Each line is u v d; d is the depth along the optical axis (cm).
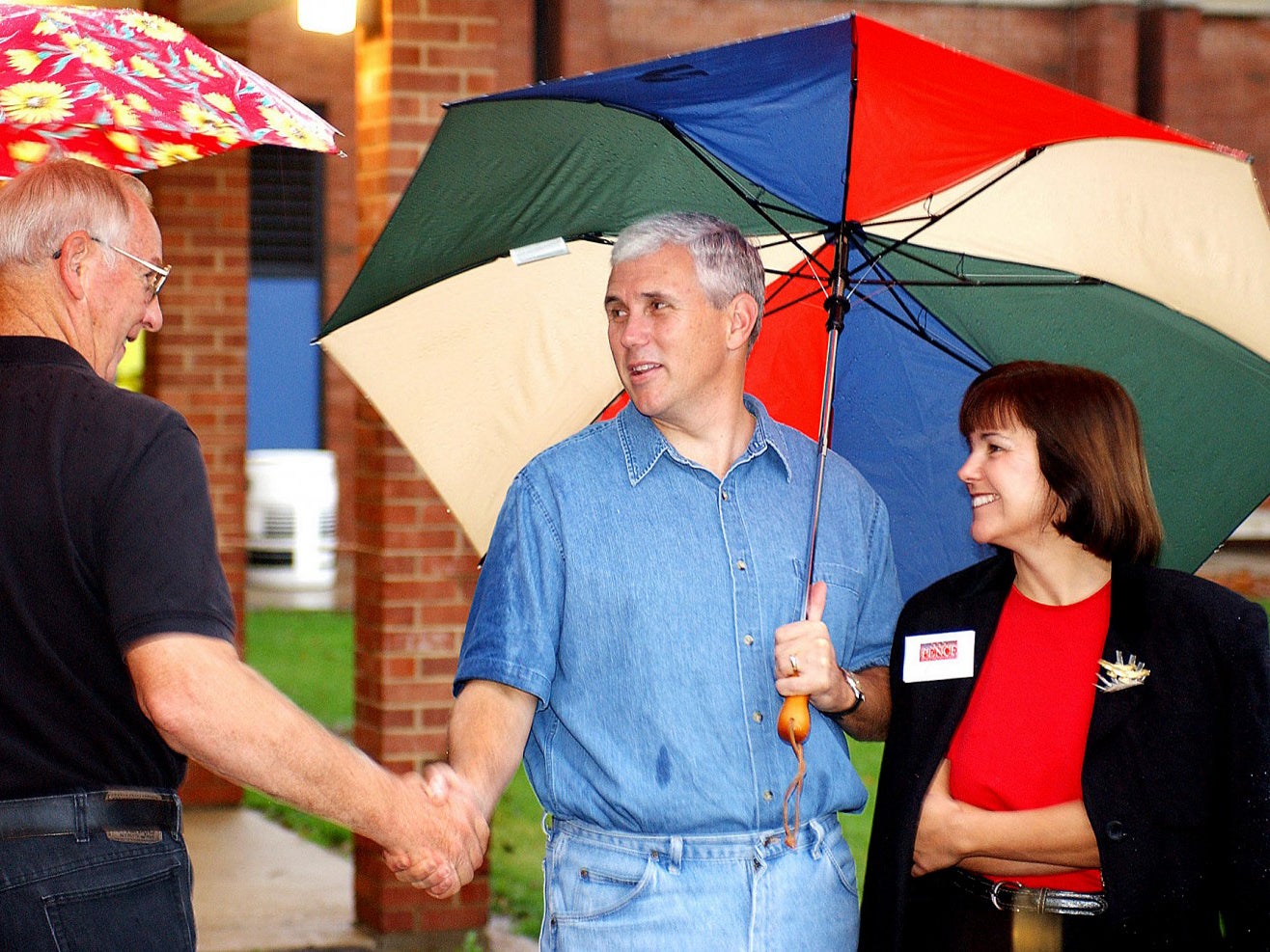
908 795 295
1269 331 322
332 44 1789
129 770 251
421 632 591
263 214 1866
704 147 308
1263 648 280
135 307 271
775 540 304
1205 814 279
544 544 294
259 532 1644
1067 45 1580
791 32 266
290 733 246
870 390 360
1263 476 349
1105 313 340
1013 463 294
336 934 617
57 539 244
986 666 301
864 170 304
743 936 285
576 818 295
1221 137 1656
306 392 1892
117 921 246
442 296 330
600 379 341
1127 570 295
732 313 302
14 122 277
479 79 591
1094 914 282
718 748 289
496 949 594
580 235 329
